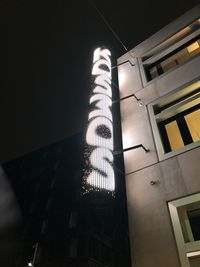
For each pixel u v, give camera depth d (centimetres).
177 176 523
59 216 3725
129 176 593
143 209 517
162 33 965
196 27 886
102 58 873
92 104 681
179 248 425
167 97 705
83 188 521
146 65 911
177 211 481
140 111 734
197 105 655
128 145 661
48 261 3014
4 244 3709
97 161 538
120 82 897
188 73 720
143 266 440
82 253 2862
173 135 659
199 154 527
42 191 4444
